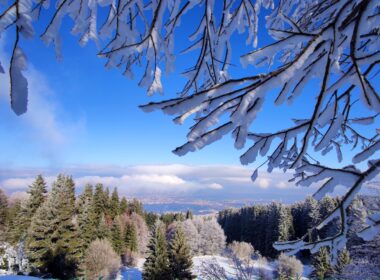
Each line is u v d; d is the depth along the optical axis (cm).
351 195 148
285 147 161
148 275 2398
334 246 160
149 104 126
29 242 2238
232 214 6406
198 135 126
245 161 156
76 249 2430
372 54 125
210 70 202
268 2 253
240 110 121
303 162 171
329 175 155
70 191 3591
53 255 2206
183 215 6525
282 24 251
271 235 4331
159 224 2588
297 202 4769
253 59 125
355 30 118
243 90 123
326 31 118
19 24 91
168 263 2369
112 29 167
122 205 5300
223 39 197
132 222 4209
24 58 91
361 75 127
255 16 204
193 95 124
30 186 3095
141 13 168
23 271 2073
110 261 2692
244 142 128
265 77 122
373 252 945
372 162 143
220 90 124
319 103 126
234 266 682
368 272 952
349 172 147
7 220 3512
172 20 180
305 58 120
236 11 197
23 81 90
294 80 127
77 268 2405
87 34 162
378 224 140
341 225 155
